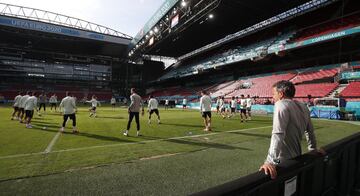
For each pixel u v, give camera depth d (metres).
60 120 13.57
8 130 9.33
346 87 21.03
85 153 5.54
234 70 42.75
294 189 1.99
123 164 4.67
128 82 63.41
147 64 62.97
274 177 1.61
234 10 31.33
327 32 24.83
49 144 6.57
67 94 9.05
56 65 56.25
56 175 3.98
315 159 2.15
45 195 3.21
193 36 42.62
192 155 5.47
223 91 37.47
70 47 52.12
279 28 36.38
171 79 54.44
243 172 4.32
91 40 46.31
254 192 1.49
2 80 50.34
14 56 51.38
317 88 23.56
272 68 36.38
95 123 12.42
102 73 61.25
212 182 3.80
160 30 35.53
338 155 2.79
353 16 26.27
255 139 7.71
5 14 39.16
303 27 32.81
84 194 3.25
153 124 12.38
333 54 28.23
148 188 3.50
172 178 3.94
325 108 18.83
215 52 48.84
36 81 53.84
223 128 10.77
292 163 1.86
